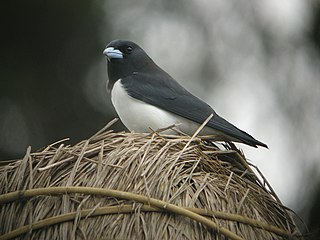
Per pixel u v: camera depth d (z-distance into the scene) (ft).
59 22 47.50
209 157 28.43
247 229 26.35
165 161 26.86
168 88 35.94
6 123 45.93
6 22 46.96
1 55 46.68
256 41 48.44
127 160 26.71
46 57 47.21
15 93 46.32
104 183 26.20
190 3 49.34
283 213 28.27
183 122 34.96
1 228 26.35
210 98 47.70
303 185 42.80
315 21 47.73
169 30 48.70
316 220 40.50
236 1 49.06
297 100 46.80
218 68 48.32
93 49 47.57
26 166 27.32
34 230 25.72
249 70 48.16
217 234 25.34
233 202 26.86
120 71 37.37
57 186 26.43
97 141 28.27
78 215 25.35
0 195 26.68
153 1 49.26
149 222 25.27
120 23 48.29
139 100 35.53
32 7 47.21
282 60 47.85
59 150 27.45
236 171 29.09
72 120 46.60
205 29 48.91
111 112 46.60
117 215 25.39
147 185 25.99
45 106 46.60
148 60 37.76
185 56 48.44
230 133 33.30
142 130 35.65
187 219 25.41
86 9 47.80
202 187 26.45
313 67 47.34
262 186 29.14
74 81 47.11
